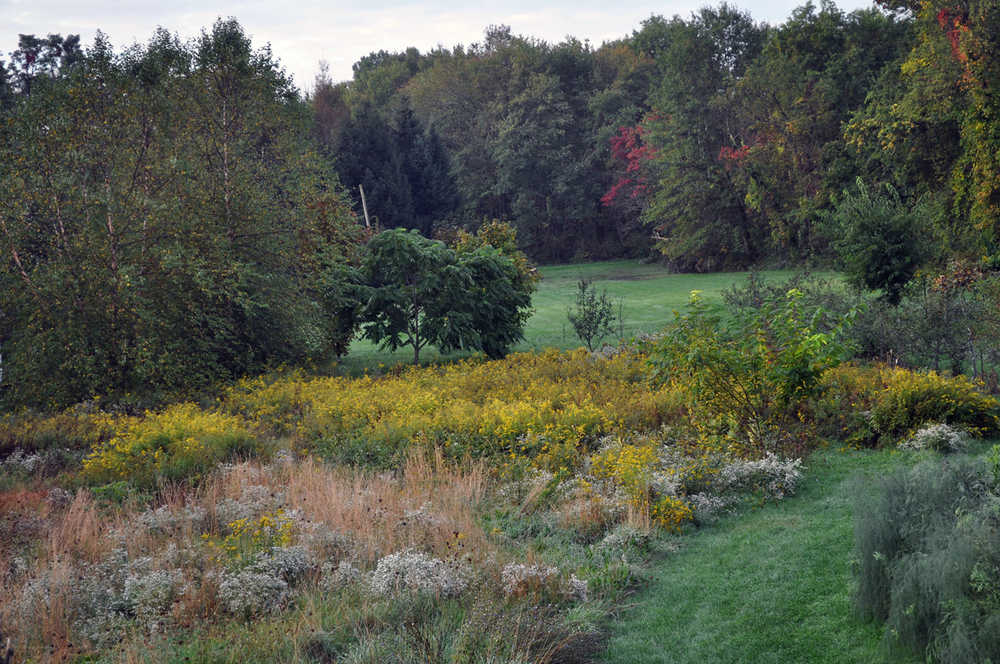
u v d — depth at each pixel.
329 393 16.81
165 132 19.09
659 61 74.12
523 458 11.35
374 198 68.31
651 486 9.11
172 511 9.51
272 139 22.95
